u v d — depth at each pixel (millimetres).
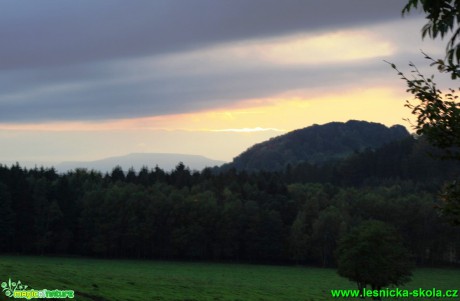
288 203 174625
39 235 147875
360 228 74938
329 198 191375
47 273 53125
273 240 159000
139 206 158875
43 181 155625
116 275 70375
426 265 164750
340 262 73625
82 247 155750
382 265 70562
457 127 9297
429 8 9156
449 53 9102
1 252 146500
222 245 159625
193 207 161000
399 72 9984
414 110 9844
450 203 9711
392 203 170875
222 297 59031
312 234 158000
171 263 146750
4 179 150125
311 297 71125
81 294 42562
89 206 157250
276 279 108688
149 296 50500
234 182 187500
